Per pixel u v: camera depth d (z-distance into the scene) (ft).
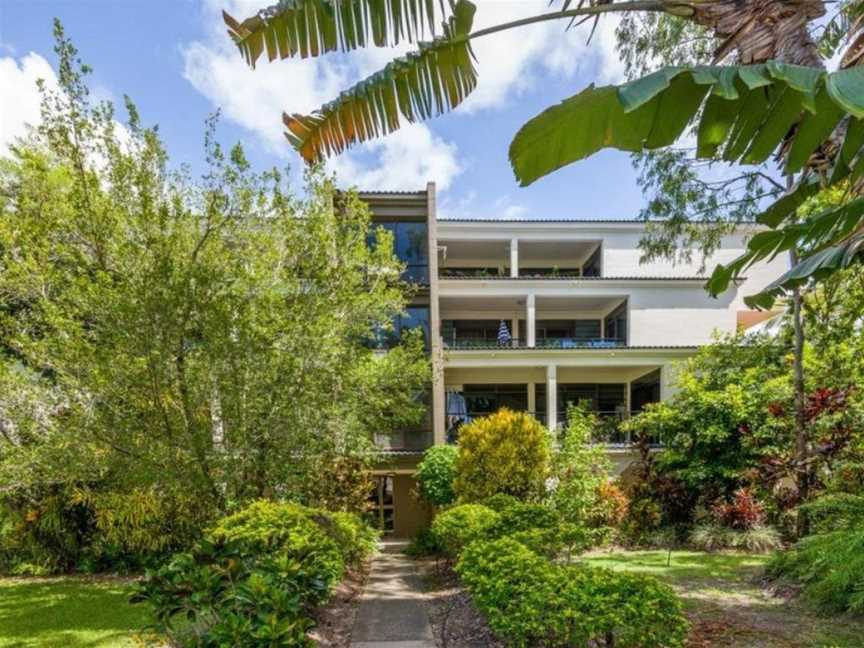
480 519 20.25
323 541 16.66
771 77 4.84
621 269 51.39
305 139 9.43
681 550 25.43
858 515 17.72
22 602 20.12
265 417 20.72
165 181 20.06
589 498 26.27
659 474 30.81
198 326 19.43
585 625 10.12
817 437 22.18
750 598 16.65
